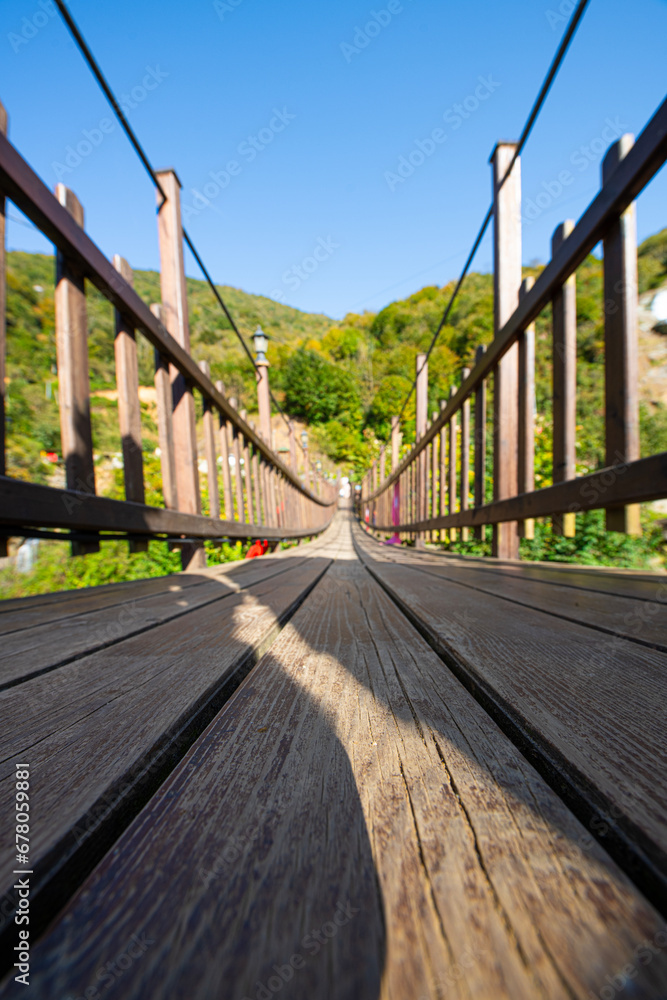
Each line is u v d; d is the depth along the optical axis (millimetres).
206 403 3277
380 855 316
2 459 1399
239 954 241
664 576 2014
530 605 1251
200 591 1811
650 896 308
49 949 250
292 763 449
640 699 585
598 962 231
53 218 1558
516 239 2986
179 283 2781
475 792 394
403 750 475
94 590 2000
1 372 1404
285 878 295
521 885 284
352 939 248
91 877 301
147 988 226
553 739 472
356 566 2945
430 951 239
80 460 1800
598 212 1750
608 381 1804
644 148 1426
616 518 1828
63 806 374
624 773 404
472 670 705
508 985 219
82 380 1830
